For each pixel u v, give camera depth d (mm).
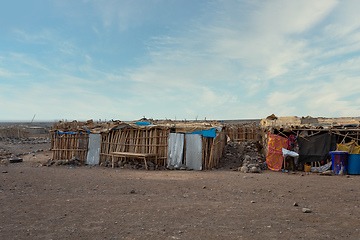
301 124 21062
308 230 6336
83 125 23391
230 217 7352
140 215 7523
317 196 10109
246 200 9469
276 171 18688
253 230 6328
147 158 19906
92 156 21375
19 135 46812
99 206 8500
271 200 9469
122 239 5781
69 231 6250
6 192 10500
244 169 17703
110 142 21062
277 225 6688
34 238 5805
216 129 19531
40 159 23766
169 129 19797
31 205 8586
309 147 18938
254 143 27141
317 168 18156
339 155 16812
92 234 6066
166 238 5832
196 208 8289
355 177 15367
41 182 12828
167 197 9906
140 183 12789
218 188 11641
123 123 20516
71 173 16016
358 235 6023
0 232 6145
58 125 22531
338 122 20828
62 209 8133
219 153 21594
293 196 10117
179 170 18547
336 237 5902
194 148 19078
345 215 7582
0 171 16375
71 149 21609
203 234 6074
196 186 12070
